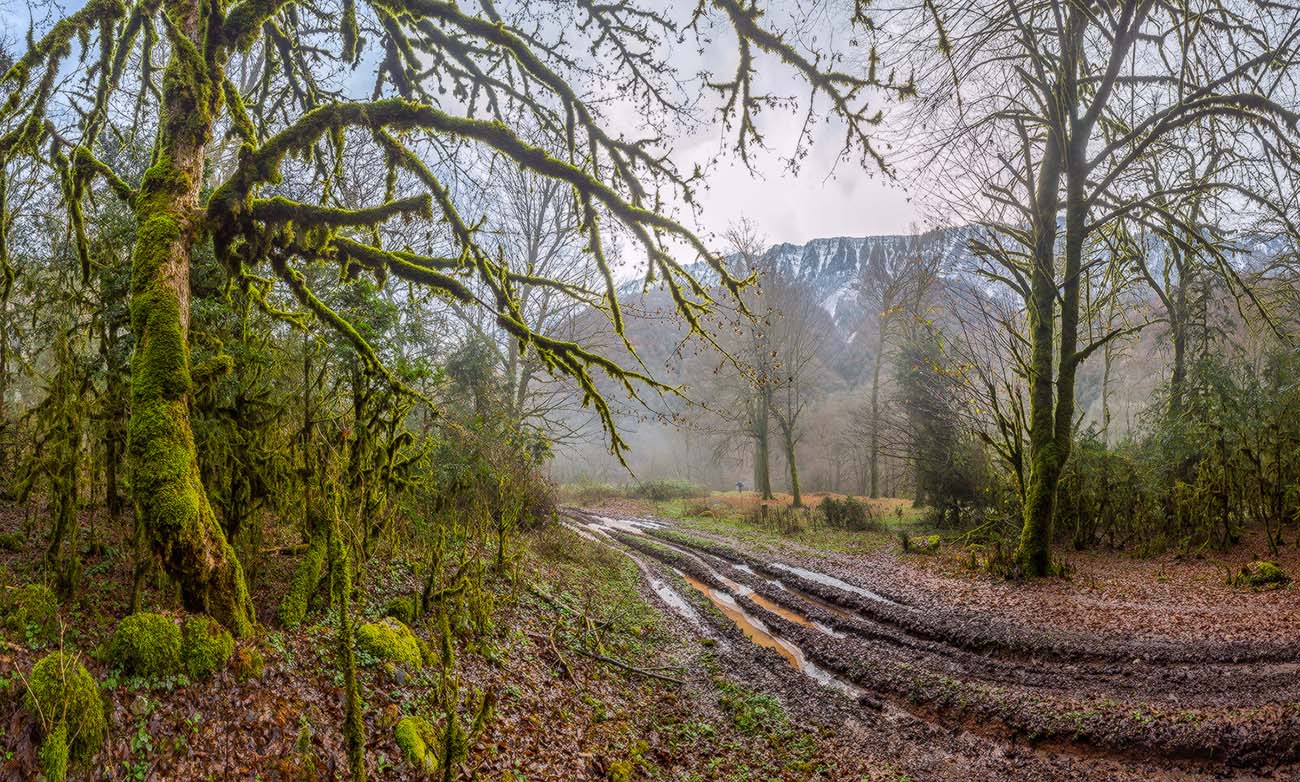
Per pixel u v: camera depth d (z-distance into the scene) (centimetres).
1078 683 868
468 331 1630
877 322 3984
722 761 694
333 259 672
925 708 865
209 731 431
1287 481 1567
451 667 529
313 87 835
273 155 583
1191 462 1758
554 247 2159
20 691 374
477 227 700
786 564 1698
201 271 723
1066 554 1703
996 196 1577
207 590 505
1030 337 1617
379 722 526
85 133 623
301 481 680
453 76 864
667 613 1226
